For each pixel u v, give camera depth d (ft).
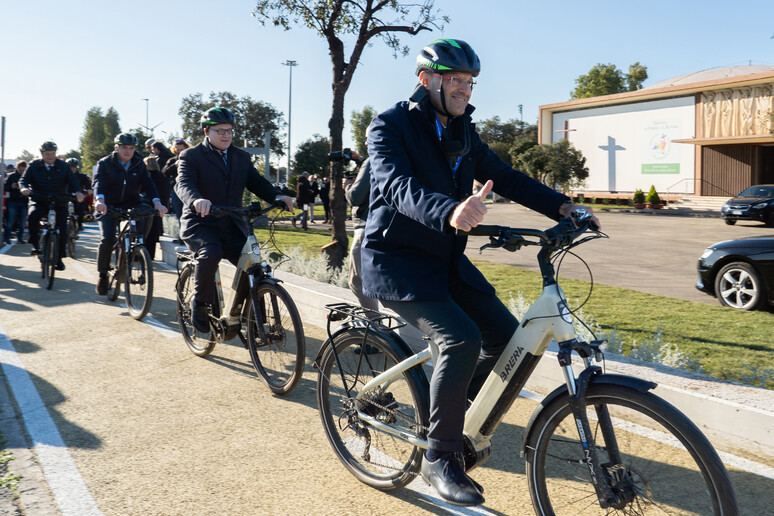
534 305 7.90
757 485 9.45
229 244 15.98
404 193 7.45
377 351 9.79
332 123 33.27
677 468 6.69
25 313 21.62
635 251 49.06
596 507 7.41
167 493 9.48
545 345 7.97
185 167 15.87
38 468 10.23
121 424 12.15
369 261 8.64
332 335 10.58
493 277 31.78
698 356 16.93
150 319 20.83
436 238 8.32
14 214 44.21
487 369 8.95
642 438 6.93
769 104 113.29
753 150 117.29
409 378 9.26
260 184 16.78
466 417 8.58
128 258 21.17
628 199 129.18
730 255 25.35
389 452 9.70
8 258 35.99
